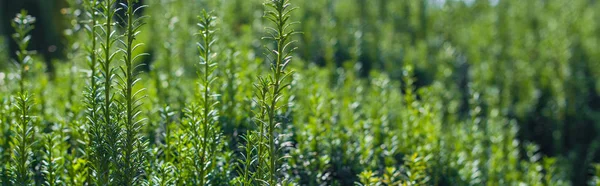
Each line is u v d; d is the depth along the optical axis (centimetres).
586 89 939
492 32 1055
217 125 371
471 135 551
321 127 430
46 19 834
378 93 569
